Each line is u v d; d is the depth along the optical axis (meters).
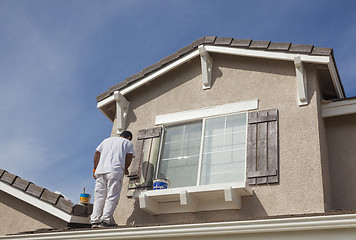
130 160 7.21
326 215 4.90
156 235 5.66
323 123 7.05
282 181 6.45
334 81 7.13
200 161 7.24
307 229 4.96
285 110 7.00
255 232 5.20
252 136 6.99
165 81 8.31
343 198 6.56
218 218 6.57
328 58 6.75
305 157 6.49
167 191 6.69
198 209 6.74
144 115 8.18
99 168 6.96
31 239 6.32
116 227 5.93
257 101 7.28
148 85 8.40
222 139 7.29
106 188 6.93
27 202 7.58
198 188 6.49
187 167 7.32
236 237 5.32
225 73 7.81
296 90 7.07
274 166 6.58
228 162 7.04
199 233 5.43
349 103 6.91
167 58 8.14
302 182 6.33
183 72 8.23
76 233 6.08
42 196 7.44
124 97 8.38
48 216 7.71
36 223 7.73
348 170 6.72
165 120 7.90
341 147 6.92
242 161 6.94
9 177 7.83
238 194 6.49
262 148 6.81
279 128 6.89
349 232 4.85
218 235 5.41
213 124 7.50
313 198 6.15
